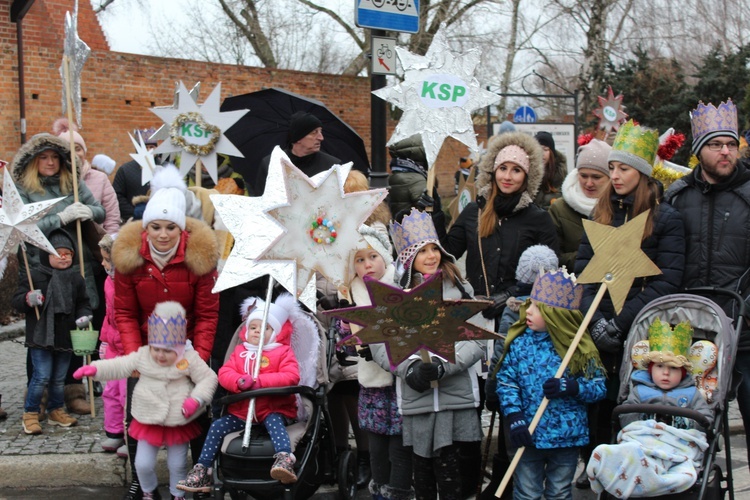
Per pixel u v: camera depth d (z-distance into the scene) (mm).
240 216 4949
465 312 4262
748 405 4887
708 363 4316
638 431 4164
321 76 19766
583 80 21719
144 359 5066
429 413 4727
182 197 5180
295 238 4871
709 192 4949
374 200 4984
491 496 5195
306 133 6688
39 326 6527
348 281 4977
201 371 5090
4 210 6340
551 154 7145
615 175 4922
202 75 18031
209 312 5297
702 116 4895
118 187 8875
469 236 5777
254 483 4676
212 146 6863
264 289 5988
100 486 5953
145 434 5062
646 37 25266
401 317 4250
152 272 5141
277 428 4762
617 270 4617
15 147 15281
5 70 15047
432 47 6090
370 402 5066
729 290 4613
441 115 6094
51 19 15852
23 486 5898
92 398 6973
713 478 4148
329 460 5297
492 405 5098
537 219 5625
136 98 17141
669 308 4551
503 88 25125
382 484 5191
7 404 7355
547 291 4633
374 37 7516
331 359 5270
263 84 18938
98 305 7207
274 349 4992
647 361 4367
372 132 7656
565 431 4551
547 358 4645
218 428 4855
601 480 4035
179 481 5168
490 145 5832
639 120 18016
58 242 6641
